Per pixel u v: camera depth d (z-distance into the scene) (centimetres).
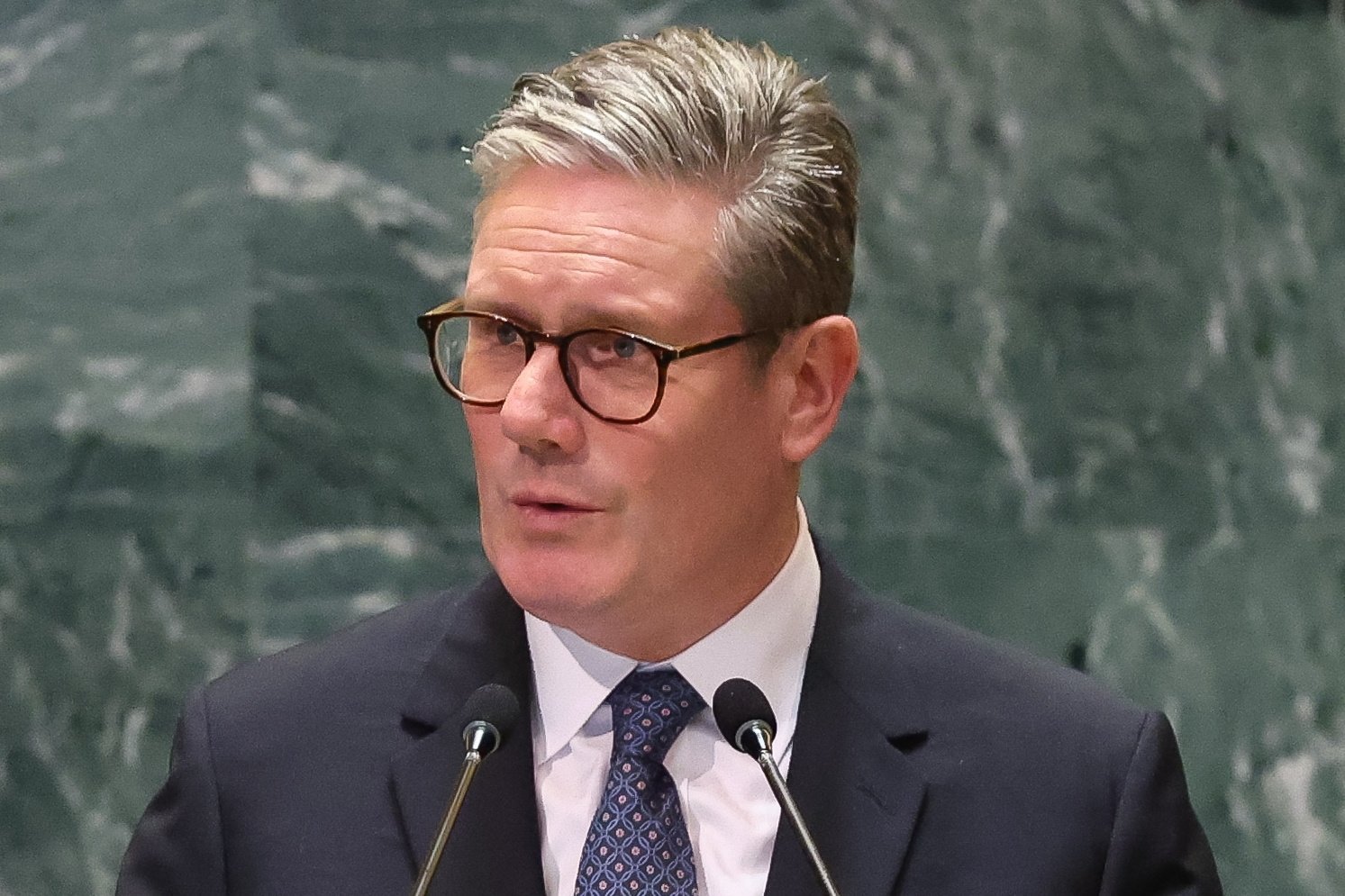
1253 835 1169
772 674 597
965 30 1152
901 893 563
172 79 1071
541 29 1105
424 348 1089
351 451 1079
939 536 1138
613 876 554
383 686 608
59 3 1062
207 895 571
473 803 568
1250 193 1191
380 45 1091
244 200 1074
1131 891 580
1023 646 1142
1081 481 1157
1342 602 1191
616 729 579
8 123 1054
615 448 524
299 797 580
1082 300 1162
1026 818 578
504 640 609
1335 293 1202
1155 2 1182
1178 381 1176
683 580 549
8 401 1051
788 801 500
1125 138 1173
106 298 1061
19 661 1051
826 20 1134
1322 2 1209
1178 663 1163
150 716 1056
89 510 1057
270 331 1074
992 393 1148
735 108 547
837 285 588
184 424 1066
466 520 1088
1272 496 1186
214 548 1065
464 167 1096
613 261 521
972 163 1151
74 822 1048
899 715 600
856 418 1134
